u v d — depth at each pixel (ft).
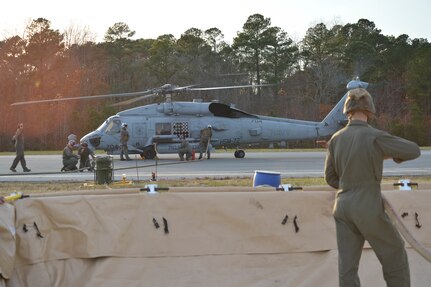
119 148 124.98
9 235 23.45
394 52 342.23
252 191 28.37
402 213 26.94
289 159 119.85
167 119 125.39
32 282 24.25
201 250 25.84
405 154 20.42
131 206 26.03
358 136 20.65
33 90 298.76
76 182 67.51
